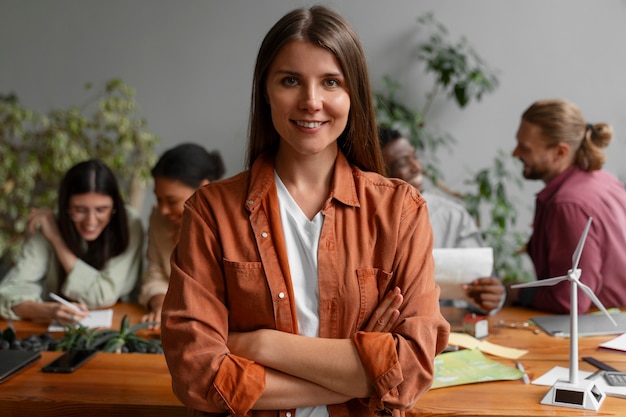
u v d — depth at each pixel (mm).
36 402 1566
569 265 2227
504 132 4211
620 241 2240
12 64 4312
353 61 1309
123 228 2637
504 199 3914
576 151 2346
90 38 4281
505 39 4164
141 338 2197
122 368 1776
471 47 4172
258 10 4227
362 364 1275
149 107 4312
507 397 1562
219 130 4301
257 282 1321
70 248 2590
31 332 2383
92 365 1798
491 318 2260
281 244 1330
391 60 4207
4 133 4156
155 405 1541
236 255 1331
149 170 4164
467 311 2223
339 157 1400
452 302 2373
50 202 4066
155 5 4250
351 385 1282
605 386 1604
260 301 1324
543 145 2355
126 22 4270
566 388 1515
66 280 2582
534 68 4168
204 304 1320
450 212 2789
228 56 4262
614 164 4168
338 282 1321
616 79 4141
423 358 1296
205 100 4289
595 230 2219
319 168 1380
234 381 1272
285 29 1287
